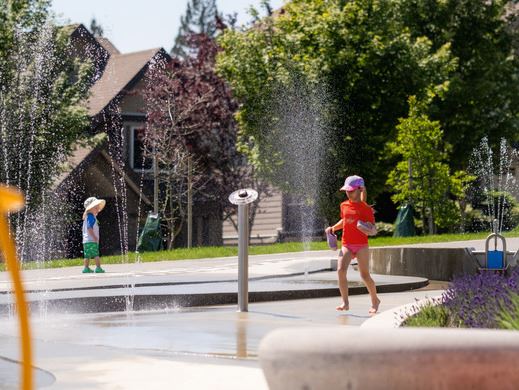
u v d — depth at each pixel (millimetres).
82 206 43406
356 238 13367
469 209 45500
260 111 43719
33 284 18047
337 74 42969
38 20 38844
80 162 42062
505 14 51219
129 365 7867
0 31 37969
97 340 10305
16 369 7875
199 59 45969
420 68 42625
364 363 3756
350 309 14219
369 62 42500
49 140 38688
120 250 45094
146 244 35812
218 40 45062
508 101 48156
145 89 44406
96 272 22484
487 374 3729
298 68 42875
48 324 12375
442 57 43188
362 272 13289
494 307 9578
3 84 38062
